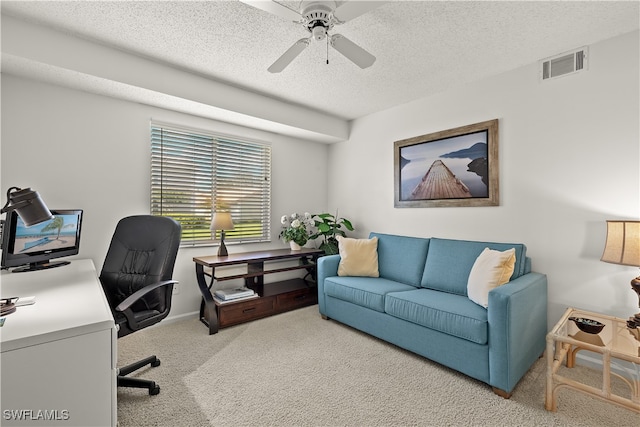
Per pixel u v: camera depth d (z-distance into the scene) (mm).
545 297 2344
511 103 2648
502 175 2705
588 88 2252
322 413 1695
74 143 2514
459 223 3010
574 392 1902
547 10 1855
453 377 2068
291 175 4062
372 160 3854
